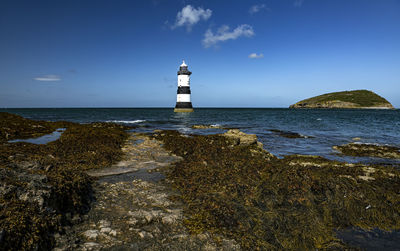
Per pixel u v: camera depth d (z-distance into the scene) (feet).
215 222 21.04
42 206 18.17
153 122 166.50
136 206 23.56
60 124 100.22
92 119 194.90
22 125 79.05
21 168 25.40
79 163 38.96
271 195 26.23
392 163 50.96
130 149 54.54
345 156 57.82
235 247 17.98
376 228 23.47
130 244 17.19
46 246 15.69
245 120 197.16
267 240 19.39
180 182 31.01
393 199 27.55
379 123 164.76
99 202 24.03
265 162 40.24
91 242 16.94
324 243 20.49
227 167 36.70
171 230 19.49
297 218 22.79
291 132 107.14
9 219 15.55
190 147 54.60
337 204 25.71
